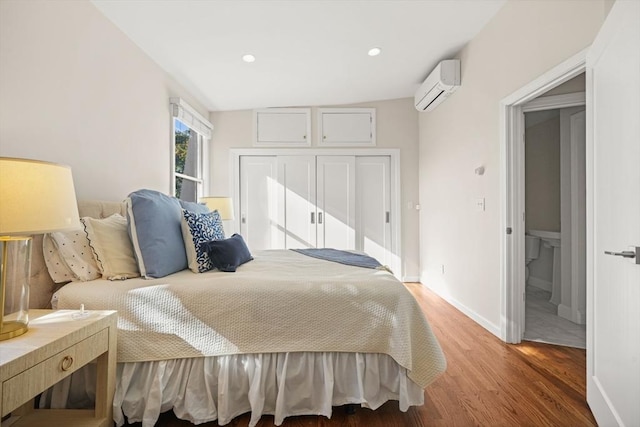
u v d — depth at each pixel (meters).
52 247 1.72
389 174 4.81
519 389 1.92
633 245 1.28
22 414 1.46
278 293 1.63
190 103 3.98
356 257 2.63
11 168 1.15
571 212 3.20
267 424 1.60
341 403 1.64
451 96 3.65
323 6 2.45
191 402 1.56
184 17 2.44
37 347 1.09
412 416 1.67
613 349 1.44
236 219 4.69
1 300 1.18
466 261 3.29
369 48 3.18
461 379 2.03
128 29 2.55
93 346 1.34
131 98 2.71
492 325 2.80
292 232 4.72
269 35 2.78
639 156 1.24
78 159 2.10
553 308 3.67
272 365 1.62
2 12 1.59
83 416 1.45
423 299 3.87
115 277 1.74
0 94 1.58
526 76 2.38
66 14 1.99
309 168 4.72
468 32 3.04
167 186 3.34
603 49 1.54
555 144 4.41
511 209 2.61
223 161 4.68
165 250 1.88
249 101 4.39
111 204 2.18
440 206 3.99
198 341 1.58
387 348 1.62
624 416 1.33
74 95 2.06
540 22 2.23
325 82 3.92
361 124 4.75
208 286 1.64
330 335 1.62
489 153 2.86
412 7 2.58
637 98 1.25
